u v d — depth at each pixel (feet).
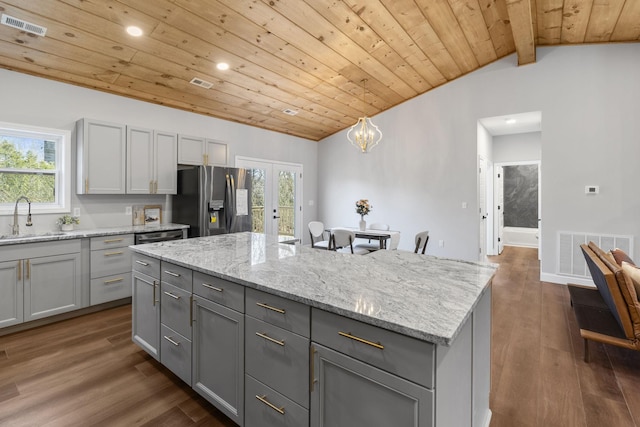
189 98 14.07
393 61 13.84
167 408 6.10
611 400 6.33
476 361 4.93
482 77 16.19
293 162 21.01
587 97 13.78
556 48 14.34
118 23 8.98
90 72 11.09
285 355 4.55
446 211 17.56
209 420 5.79
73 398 6.34
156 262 7.13
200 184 13.20
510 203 25.90
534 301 12.20
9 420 5.69
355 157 21.01
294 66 12.85
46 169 11.27
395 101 18.47
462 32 12.64
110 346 8.51
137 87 12.51
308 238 22.15
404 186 18.94
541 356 8.09
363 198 20.66
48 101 10.99
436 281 5.01
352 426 3.85
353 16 10.46
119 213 12.94
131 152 12.32
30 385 6.75
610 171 13.42
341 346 3.90
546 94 14.60
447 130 17.37
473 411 4.76
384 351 3.51
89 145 11.24
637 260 12.98
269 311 4.74
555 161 14.46
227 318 5.44
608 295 7.67
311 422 4.27
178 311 6.51
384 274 5.42
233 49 11.05
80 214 11.86
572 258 14.20
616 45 13.32
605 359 7.89
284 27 10.39
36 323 9.67
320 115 18.48
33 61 10.07
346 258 6.70
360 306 3.86
